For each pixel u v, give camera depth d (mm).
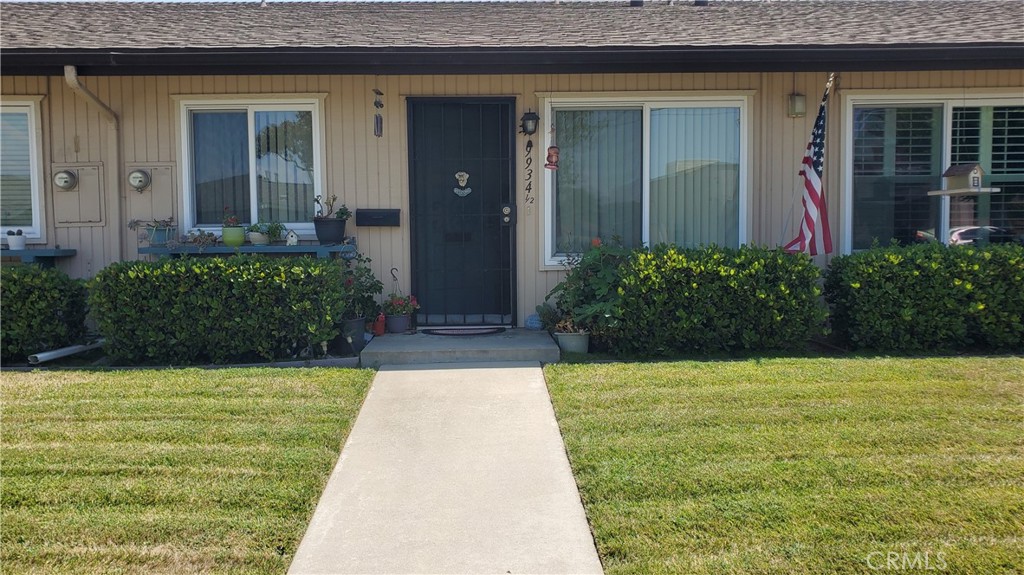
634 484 3887
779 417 4770
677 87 7527
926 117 7645
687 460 4156
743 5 9094
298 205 7648
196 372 5965
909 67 7008
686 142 7637
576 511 3738
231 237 7172
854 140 7641
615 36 7230
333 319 6414
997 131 7621
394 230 7613
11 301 6445
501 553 3361
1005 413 4793
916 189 7680
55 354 6457
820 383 5477
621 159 7684
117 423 4762
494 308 7797
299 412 4992
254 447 4410
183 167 7504
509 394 5492
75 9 8711
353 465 4293
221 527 3512
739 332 6543
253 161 7586
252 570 3197
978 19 7957
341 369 6070
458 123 7652
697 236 7684
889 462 4070
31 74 6777
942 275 6512
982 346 6742
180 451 4332
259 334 6359
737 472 3980
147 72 6801
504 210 7609
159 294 6316
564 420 4832
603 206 7711
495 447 4523
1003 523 3436
